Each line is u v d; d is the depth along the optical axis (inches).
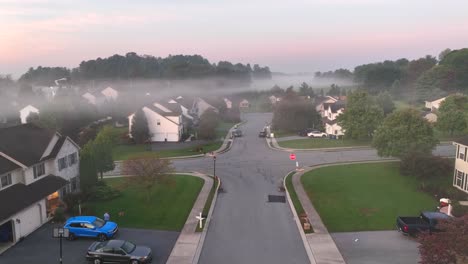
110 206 1424.7
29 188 1258.0
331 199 1487.5
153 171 1462.8
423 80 5639.8
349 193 1563.7
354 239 1101.7
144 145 3009.4
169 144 3065.9
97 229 1112.2
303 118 3496.6
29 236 1151.6
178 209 1386.6
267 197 1558.8
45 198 1269.7
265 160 2322.8
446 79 5565.9
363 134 2827.3
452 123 2886.3
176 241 1106.7
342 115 2925.7
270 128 3715.6
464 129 2923.2
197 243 1091.9
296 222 1256.8
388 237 1112.8
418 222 1117.7
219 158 2426.2
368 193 1561.3
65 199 1408.7
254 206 1437.0
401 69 7696.9
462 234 792.3
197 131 3334.2
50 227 1226.0
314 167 2082.9
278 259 989.2
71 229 1115.9
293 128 3494.1
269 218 1301.7
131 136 3120.1
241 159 2373.3
